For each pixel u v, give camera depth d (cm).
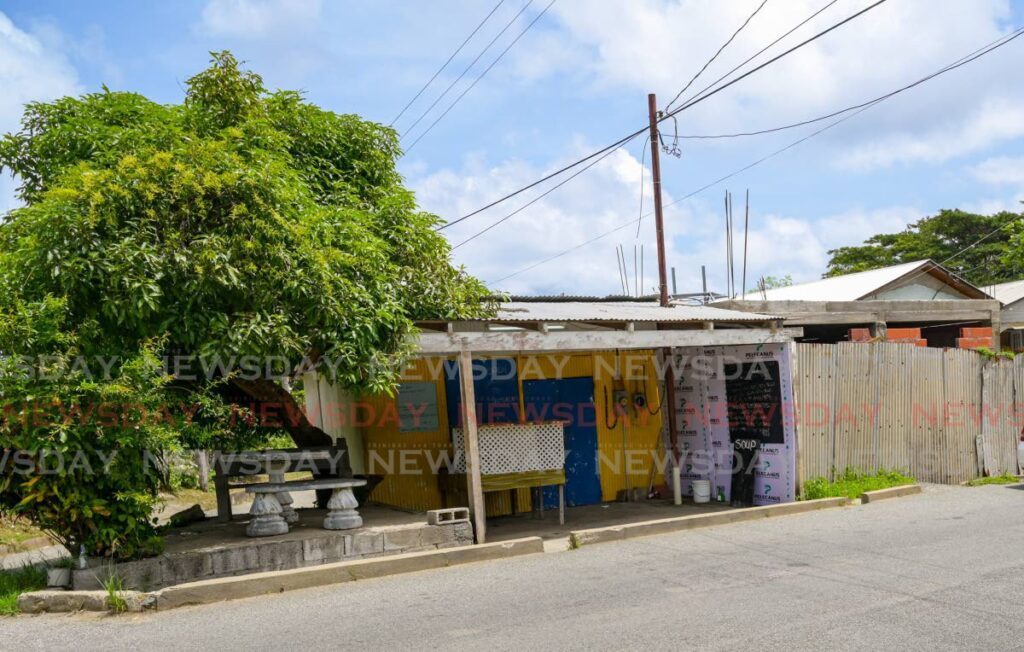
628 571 781
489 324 1026
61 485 739
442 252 1020
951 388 1420
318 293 818
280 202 830
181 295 771
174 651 576
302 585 772
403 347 897
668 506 1288
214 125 942
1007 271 4009
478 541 943
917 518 1020
